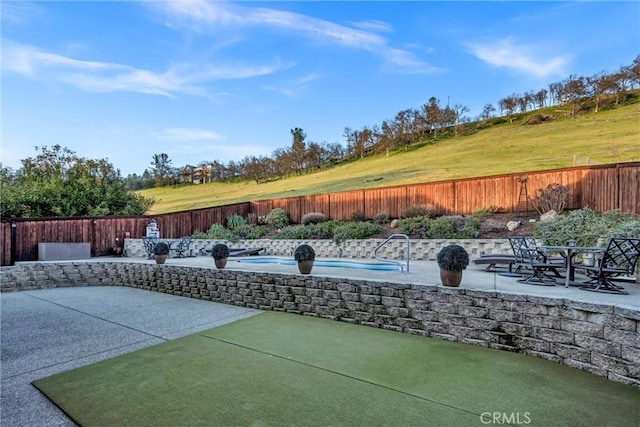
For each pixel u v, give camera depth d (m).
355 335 5.37
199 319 6.59
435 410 3.05
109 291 10.03
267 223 17.81
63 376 4.02
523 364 4.14
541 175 12.05
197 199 34.06
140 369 4.14
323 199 16.91
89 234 14.56
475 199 13.31
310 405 3.17
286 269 8.13
